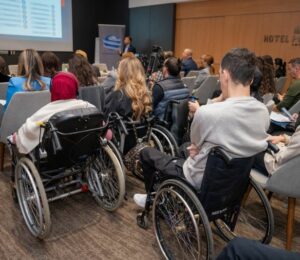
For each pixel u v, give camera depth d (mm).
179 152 2230
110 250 1833
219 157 1347
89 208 2264
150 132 2496
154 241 1925
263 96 2869
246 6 6641
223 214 1666
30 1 7129
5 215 2129
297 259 1001
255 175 1933
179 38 8086
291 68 3186
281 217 2268
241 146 1372
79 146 1856
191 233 1660
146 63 6516
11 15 6875
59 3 7719
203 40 7609
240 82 1380
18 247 1826
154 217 1777
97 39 9016
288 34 6105
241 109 1344
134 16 8883
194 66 6211
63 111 1699
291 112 2994
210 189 1431
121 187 2055
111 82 3203
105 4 9539
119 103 2334
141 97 2361
